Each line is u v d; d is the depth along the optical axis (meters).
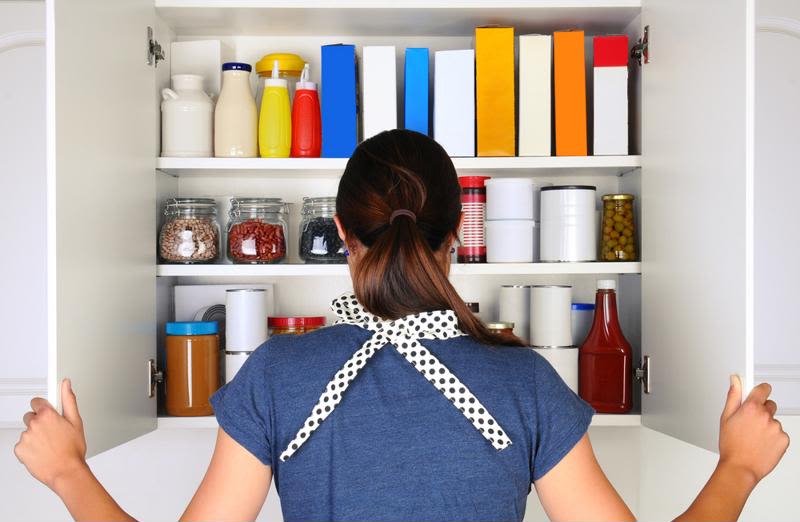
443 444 0.86
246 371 0.93
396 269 0.90
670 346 1.42
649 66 1.55
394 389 0.87
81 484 1.00
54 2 1.11
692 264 1.32
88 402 1.21
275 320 1.61
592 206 1.63
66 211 1.14
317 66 1.77
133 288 1.44
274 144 1.61
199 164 1.59
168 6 1.57
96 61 1.26
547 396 0.90
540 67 1.61
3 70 1.71
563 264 1.60
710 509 0.99
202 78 1.65
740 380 1.10
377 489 0.85
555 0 1.58
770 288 1.70
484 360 0.90
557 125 1.61
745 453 1.02
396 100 1.66
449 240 0.97
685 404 1.35
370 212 0.93
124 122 1.39
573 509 0.90
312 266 1.58
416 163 0.94
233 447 0.90
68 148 1.15
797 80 1.71
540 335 1.61
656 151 1.51
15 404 1.69
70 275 1.15
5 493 1.73
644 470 1.76
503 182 1.61
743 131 1.14
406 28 1.71
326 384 0.88
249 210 1.62
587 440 0.92
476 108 1.61
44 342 1.70
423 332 0.90
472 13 1.62
